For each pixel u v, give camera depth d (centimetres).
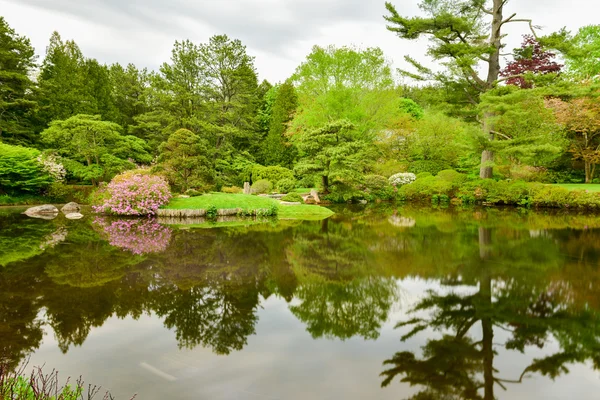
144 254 702
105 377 275
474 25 1794
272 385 266
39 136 2289
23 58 2322
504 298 462
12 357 305
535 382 274
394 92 2441
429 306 437
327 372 287
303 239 874
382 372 287
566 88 1539
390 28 1816
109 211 1368
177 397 248
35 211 1453
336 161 1786
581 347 330
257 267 613
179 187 1612
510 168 1966
